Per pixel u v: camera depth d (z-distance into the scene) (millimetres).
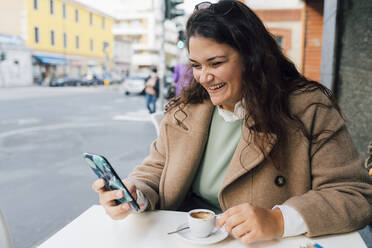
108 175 1124
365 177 1221
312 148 1250
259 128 1232
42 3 29016
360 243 1047
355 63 3225
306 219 1056
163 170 1458
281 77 1365
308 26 7062
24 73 28641
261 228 1008
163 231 1134
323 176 1208
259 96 1231
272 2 8211
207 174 1435
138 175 1495
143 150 5660
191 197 1562
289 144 1255
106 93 21000
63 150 5609
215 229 1124
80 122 8820
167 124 1480
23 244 2578
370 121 2795
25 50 28125
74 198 3492
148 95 10422
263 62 1232
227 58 1189
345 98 3510
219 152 1409
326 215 1072
